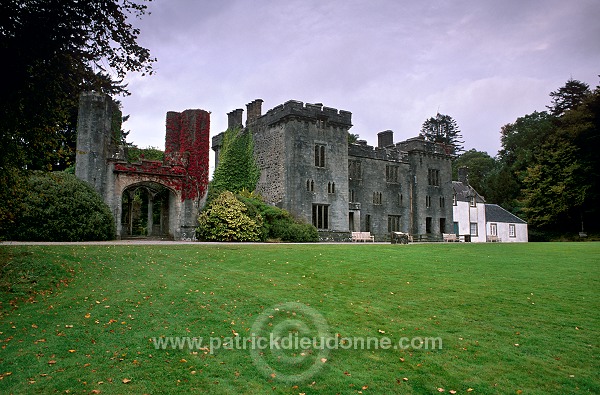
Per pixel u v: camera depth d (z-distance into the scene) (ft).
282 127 107.24
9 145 38.88
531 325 31.68
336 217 110.11
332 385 22.45
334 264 51.93
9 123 36.91
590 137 148.66
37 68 35.78
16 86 34.68
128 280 40.81
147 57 39.81
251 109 119.75
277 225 96.27
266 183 111.04
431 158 138.31
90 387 21.30
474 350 27.20
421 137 137.80
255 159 115.85
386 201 128.47
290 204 103.09
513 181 198.49
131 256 51.11
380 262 54.29
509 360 25.95
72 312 31.71
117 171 80.53
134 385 21.63
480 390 22.45
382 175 128.67
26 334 27.50
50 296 35.53
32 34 33.35
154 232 102.37
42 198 66.74
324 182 108.88
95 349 25.58
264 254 57.47
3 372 22.49
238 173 117.08
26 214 64.59
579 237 155.02
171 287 38.75
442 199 139.74
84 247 55.16
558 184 153.38
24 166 44.73
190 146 89.20
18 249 48.60
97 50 38.55
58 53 36.14
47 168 44.75
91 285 38.70
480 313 34.14
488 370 24.64
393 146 139.74
